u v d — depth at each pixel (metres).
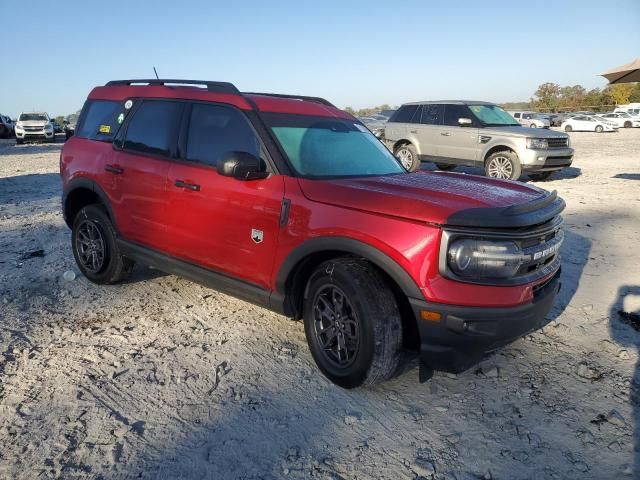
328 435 2.94
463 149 12.54
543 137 11.55
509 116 13.05
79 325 4.26
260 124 3.81
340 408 3.19
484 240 2.95
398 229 3.03
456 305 2.94
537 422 3.09
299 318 3.76
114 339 4.02
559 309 4.68
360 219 3.16
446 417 3.13
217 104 4.10
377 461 2.74
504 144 11.78
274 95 4.62
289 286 3.59
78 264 5.25
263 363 3.70
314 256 3.47
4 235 7.16
